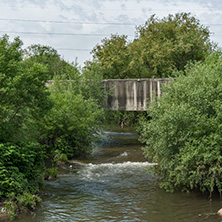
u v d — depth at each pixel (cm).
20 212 1171
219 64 1523
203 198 1362
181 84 1484
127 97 2967
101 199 1373
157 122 1418
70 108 2383
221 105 1298
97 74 3050
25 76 1416
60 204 1302
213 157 1256
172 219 1138
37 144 1442
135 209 1247
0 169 1264
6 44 1496
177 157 1371
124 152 2523
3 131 1401
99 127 2681
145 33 4269
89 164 2133
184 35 3975
